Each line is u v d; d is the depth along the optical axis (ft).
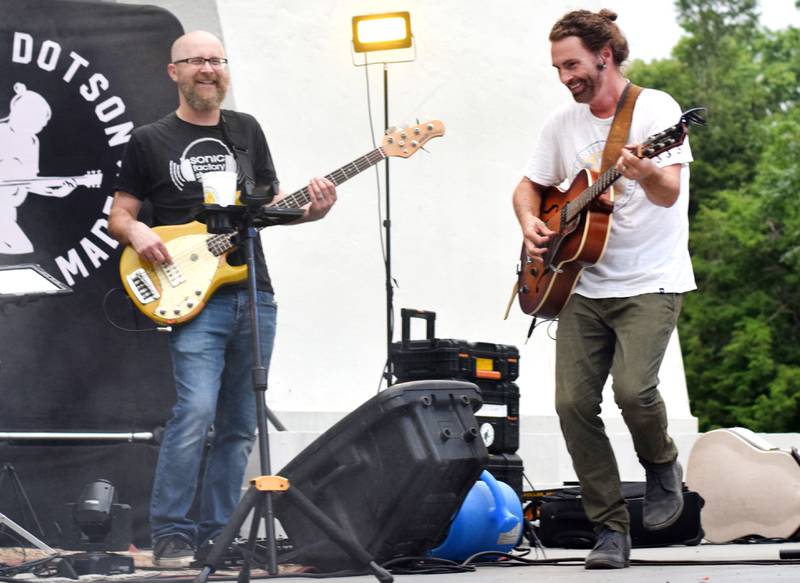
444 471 28.71
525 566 33.32
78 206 44.42
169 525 34.53
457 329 57.00
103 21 45.52
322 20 55.57
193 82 35.63
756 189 182.19
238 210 25.55
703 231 188.65
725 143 202.49
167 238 35.09
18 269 33.32
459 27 59.00
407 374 42.11
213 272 34.81
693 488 50.19
